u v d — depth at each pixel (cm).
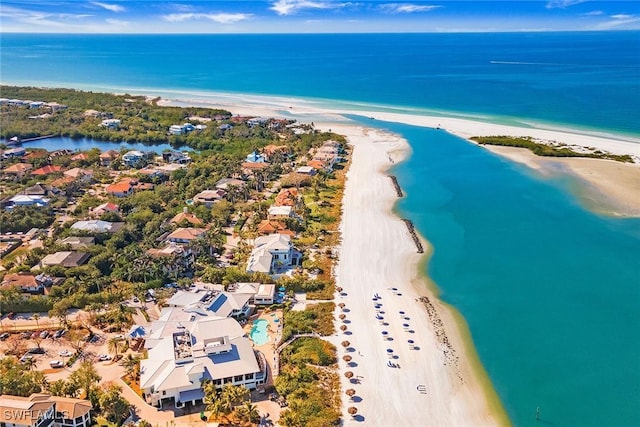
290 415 7162
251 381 7962
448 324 9806
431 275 11662
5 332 9350
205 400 7294
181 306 9794
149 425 6862
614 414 7638
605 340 9350
